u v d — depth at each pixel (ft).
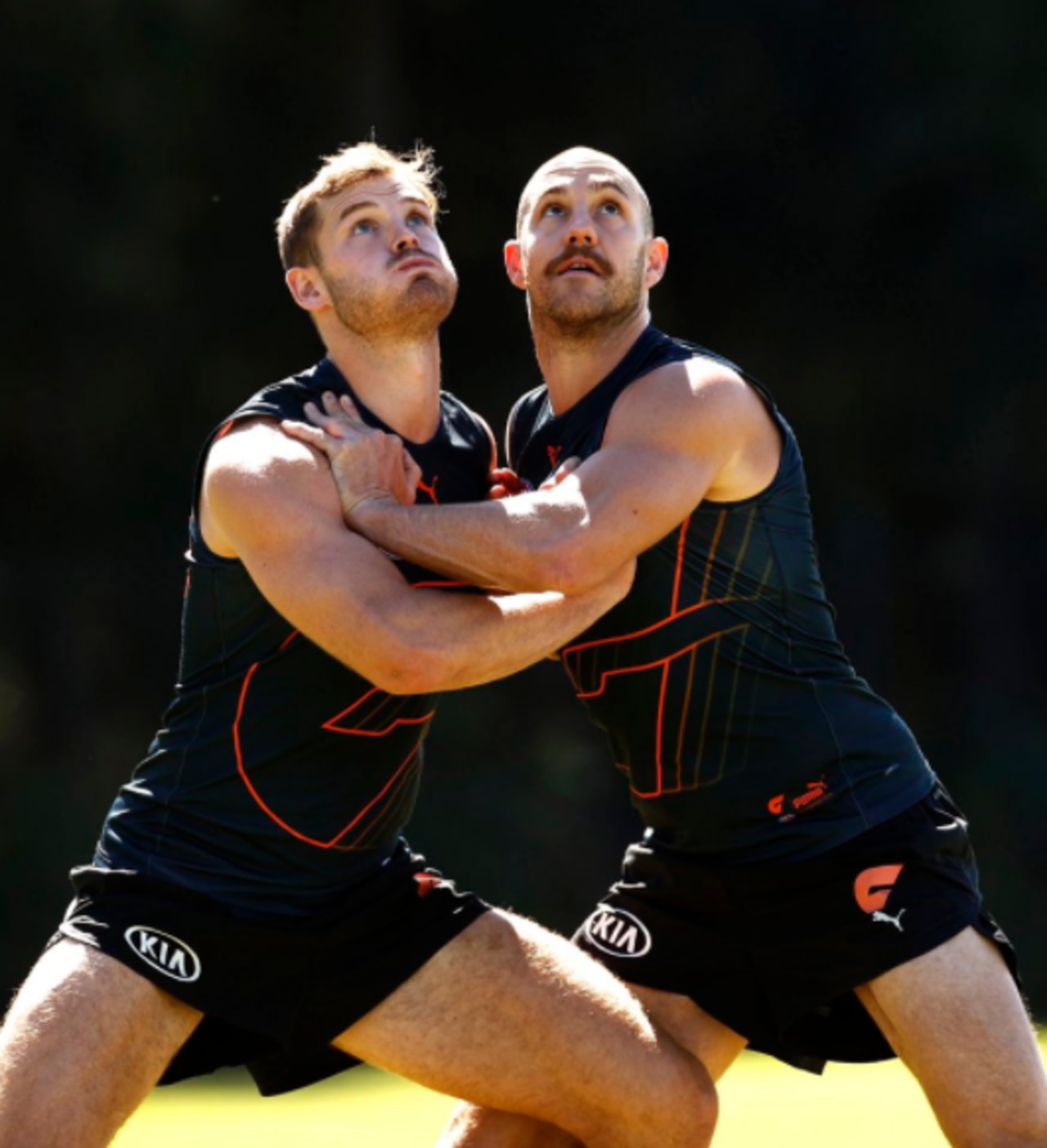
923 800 52.31
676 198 222.07
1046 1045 96.37
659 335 53.98
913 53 216.95
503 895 187.11
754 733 51.83
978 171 216.33
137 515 211.00
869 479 233.14
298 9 208.03
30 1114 45.70
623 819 202.28
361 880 51.67
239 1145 78.13
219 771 49.83
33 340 204.95
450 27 217.36
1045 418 225.56
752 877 51.96
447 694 205.05
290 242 53.31
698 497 50.55
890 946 50.42
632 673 52.19
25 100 199.00
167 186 203.72
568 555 48.91
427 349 52.54
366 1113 91.71
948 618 237.66
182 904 48.91
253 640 49.85
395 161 53.26
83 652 208.85
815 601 53.16
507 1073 51.16
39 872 181.27
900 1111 85.30
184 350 208.85
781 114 219.41
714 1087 52.60
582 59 218.18
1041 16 215.51
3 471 208.33
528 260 54.13
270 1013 49.73
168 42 200.75
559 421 54.39
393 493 50.67
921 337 224.74
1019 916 188.14
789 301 224.33
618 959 54.70
